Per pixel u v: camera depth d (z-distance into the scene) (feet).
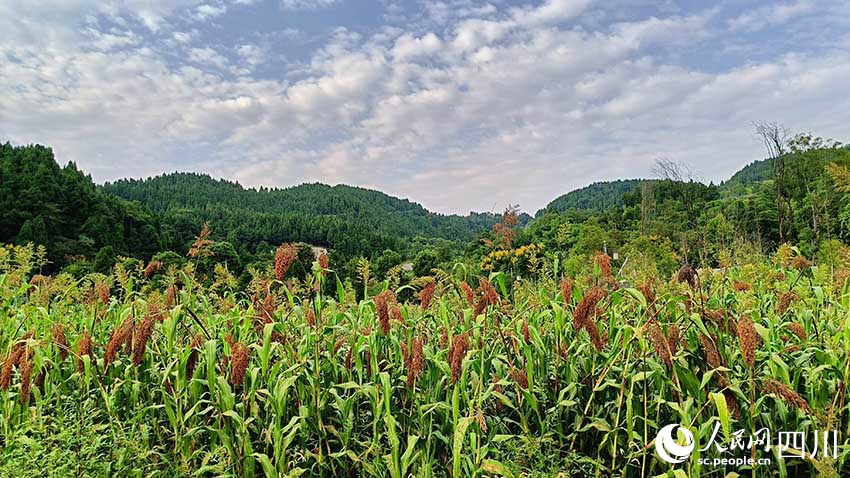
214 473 10.75
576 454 10.26
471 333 12.83
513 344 11.89
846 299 10.89
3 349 14.49
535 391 11.23
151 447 11.72
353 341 11.97
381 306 11.41
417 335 13.75
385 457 9.89
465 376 10.62
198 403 11.23
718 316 10.02
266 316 12.71
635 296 10.21
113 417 11.61
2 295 17.39
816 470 9.56
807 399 10.11
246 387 11.60
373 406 10.98
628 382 10.64
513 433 11.57
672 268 35.45
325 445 11.71
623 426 10.57
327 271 12.98
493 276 12.79
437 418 11.74
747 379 9.77
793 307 13.42
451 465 10.65
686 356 10.34
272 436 11.15
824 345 11.03
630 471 10.41
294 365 11.27
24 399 11.84
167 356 13.23
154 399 12.78
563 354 11.50
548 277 21.56
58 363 13.38
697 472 8.80
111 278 19.49
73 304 20.06
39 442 10.34
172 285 15.49
